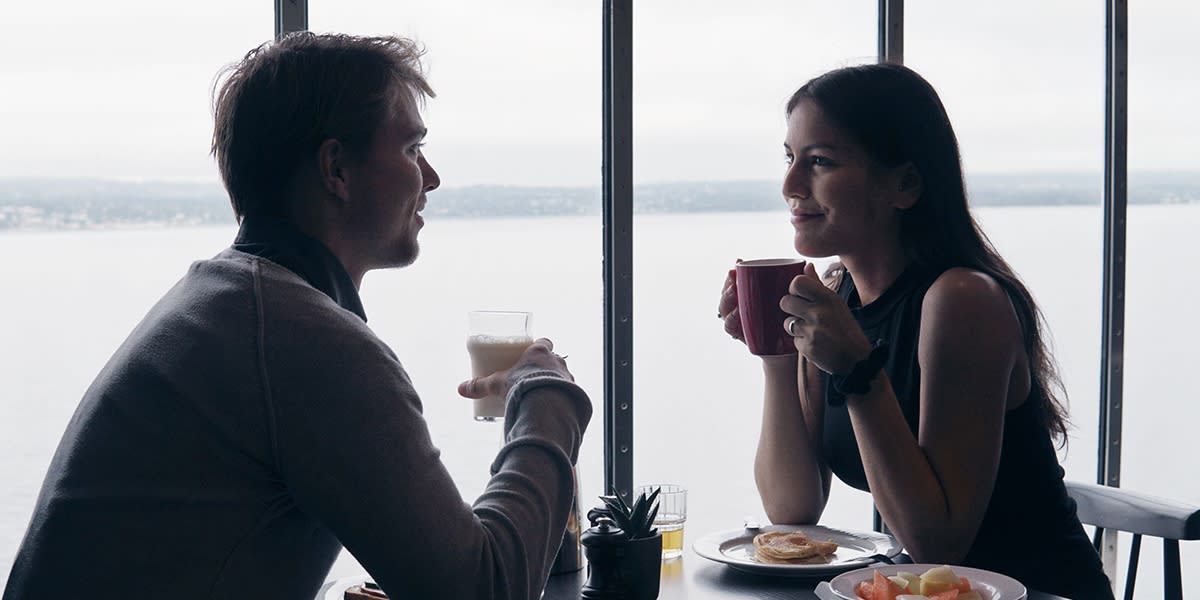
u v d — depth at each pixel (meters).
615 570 1.30
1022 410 1.54
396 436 0.94
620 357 2.11
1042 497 1.53
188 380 0.94
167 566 0.93
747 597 1.36
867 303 1.68
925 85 1.60
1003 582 1.25
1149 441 5.24
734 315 1.68
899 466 1.41
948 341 1.45
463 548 0.95
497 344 1.27
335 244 1.09
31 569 0.95
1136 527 1.75
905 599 1.16
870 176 1.57
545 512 1.06
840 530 1.64
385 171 1.07
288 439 0.93
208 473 0.93
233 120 1.06
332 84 1.04
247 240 1.06
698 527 4.04
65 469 0.97
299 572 0.99
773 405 1.75
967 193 1.62
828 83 1.59
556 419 1.12
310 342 0.95
